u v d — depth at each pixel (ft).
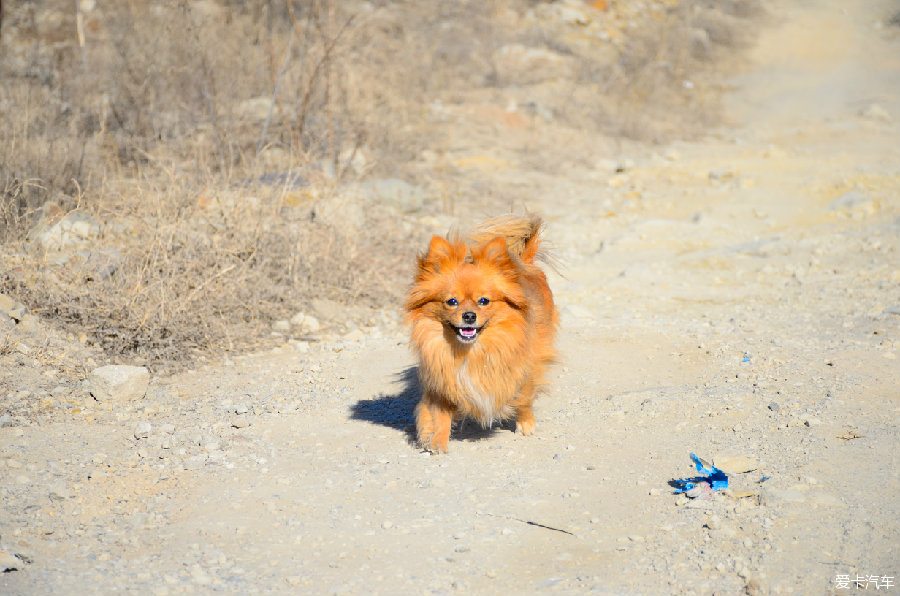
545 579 15.42
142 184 37.99
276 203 37.52
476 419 23.38
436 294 21.07
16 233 32.45
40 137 41.16
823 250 42.93
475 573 15.74
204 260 32.91
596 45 89.20
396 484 19.88
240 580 15.60
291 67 56.39
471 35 83.66
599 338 31.32
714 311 35.40
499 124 66.69
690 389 25.03
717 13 106.93
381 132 55.36
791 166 60.23
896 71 91.97
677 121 75.36
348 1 65.21
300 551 16.72
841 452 19.62
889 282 37.06
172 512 18.54
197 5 62.54
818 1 121.49
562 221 50.90
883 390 23.67
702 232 47.96
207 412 24.75
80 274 30.07
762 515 16.93
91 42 60.59
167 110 50.16
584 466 20.52
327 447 22.35
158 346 29.07
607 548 16.42
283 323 32.68
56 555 16.46
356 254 37.73
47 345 27.32
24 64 54.60
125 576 15.69
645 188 57.67
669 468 19.89
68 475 20.03
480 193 53.47
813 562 15.16
